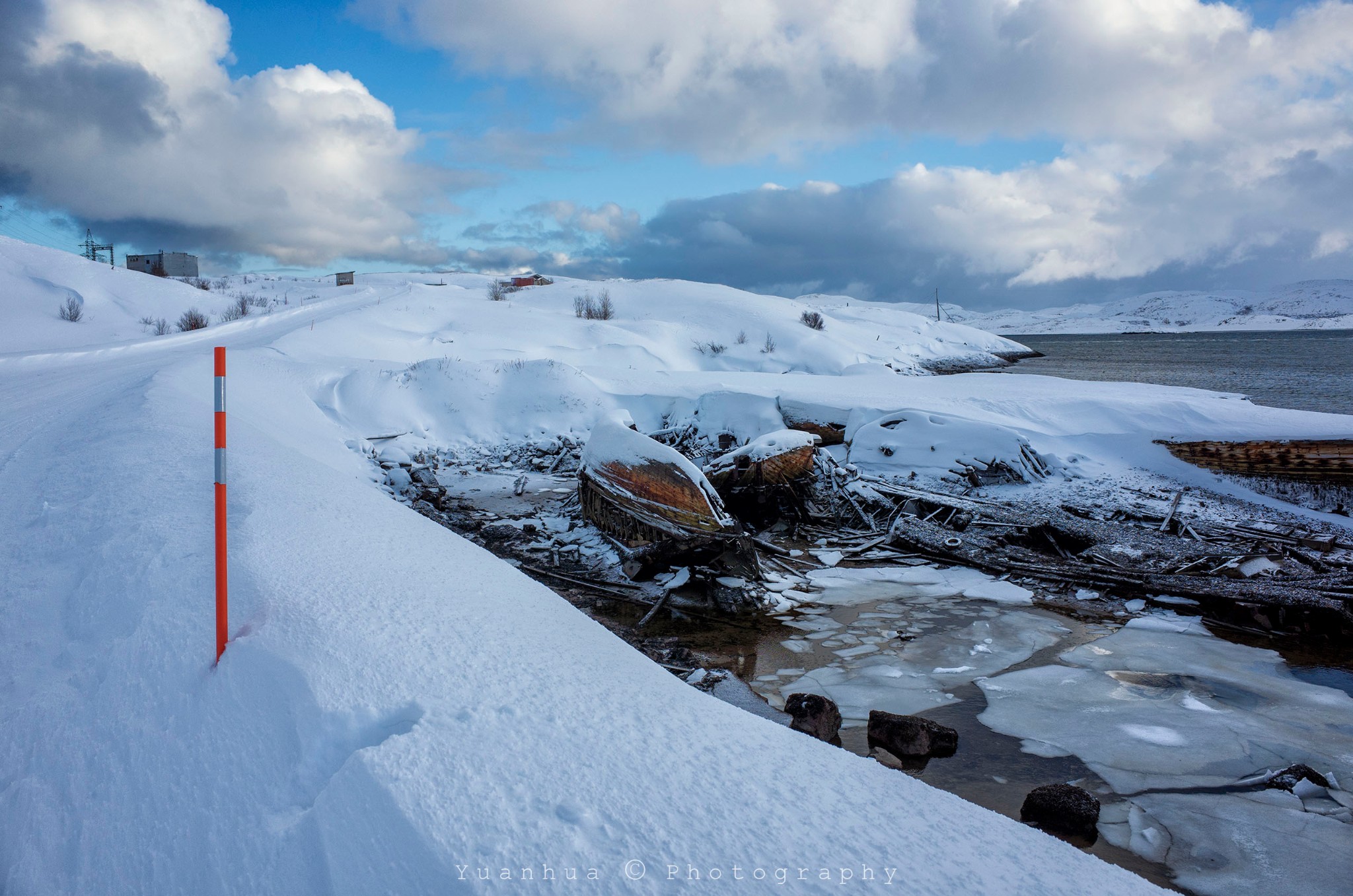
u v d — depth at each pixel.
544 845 2.38
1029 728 6.19
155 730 3.17
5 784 3.14
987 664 7.65
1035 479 15.47
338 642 3.60
